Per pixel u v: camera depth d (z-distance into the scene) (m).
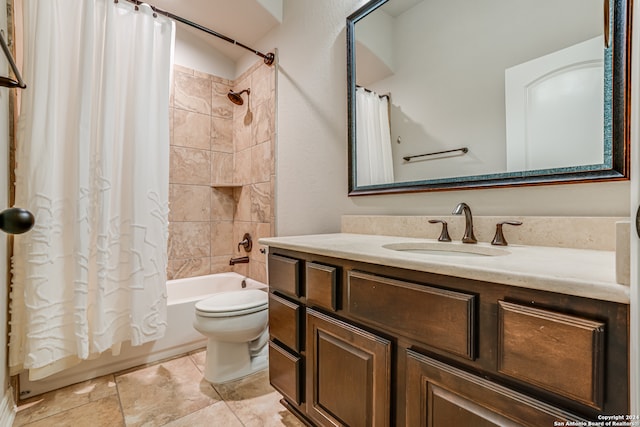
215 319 1.55
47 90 1.38
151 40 1.73
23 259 1.36
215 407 1.40
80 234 1.43
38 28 1.36
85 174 1.46
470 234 1.09
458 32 1.21
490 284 0.62
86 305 1.45
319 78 1.83
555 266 0.63
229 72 2.71
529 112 1.02
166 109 1.79
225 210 2.71
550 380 0.53
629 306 0.45
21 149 1.37
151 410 1.37
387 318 0.81
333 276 0.97
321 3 1.82
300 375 1.13
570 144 0.94
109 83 1.55
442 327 0.68
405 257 0.78
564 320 0.52
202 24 2.26
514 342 0.58
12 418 1.29
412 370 0.74
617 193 0.87
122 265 1.64
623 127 0.85
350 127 1.61
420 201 1.34
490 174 1.12
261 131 2.34
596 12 0.89
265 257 2.31
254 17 2.15
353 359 0.90
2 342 1.28
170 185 2.39
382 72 1.47
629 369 0.45
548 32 0.98
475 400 0.63
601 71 0.88
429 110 1.30
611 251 0.86
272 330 1.27
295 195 2.01
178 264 2.43
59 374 1.53
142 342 1.63
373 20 1.51
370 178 1.53
